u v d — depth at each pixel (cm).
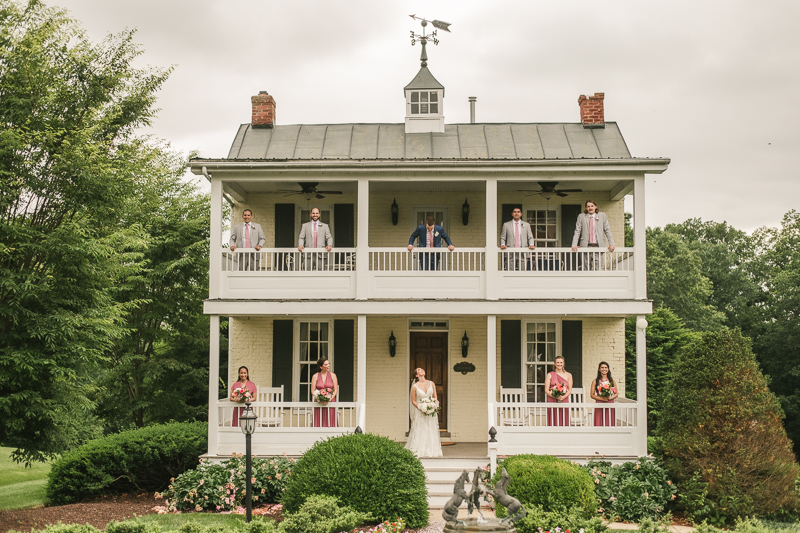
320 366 1332
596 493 1127
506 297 1313
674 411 1235
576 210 1548
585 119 1574
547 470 1037
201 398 2408
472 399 1537
